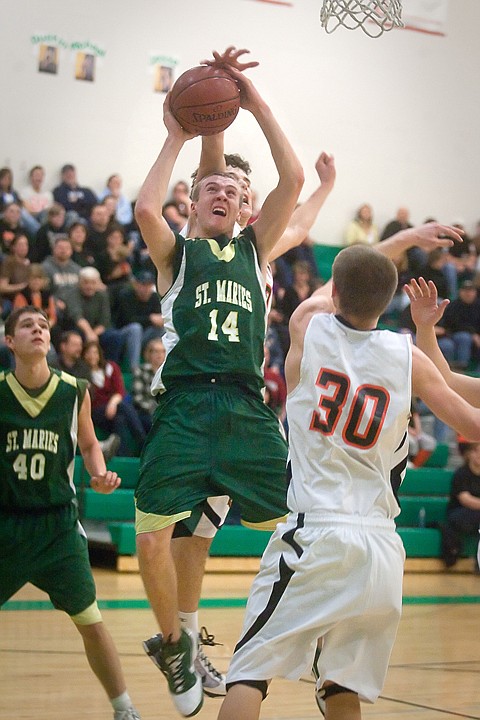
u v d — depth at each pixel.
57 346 13.81
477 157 21.14
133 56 18.17
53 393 5.40
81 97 17.81
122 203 17.62
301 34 19.55
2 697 5.86
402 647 8.11
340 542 3.95
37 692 6.01
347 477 4.07
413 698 6.21
